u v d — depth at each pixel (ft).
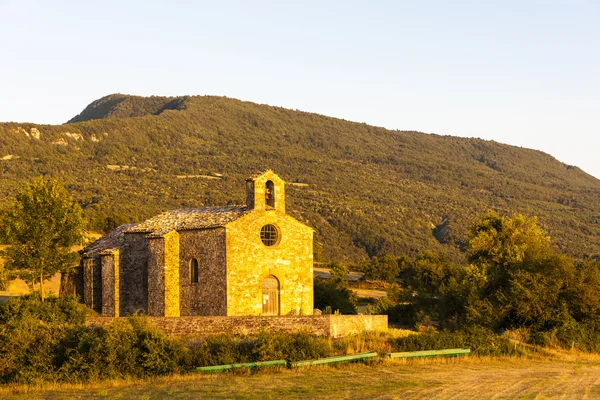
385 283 372.58
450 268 365.61
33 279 178.60
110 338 134.21
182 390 115.03
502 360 158.51
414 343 154.81
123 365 132.57
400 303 258.57
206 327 151.12
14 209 180.04
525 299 200.95
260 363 132.77
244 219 171.32
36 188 183.32
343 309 209.67
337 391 113.09
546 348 183.73
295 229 178.91
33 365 132.77
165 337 137.80
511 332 194.39
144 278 184.96
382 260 393.50
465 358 154.81
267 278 174.60
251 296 170.81
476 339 164.66
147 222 191.52
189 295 175.73
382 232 653.30
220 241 169.78
